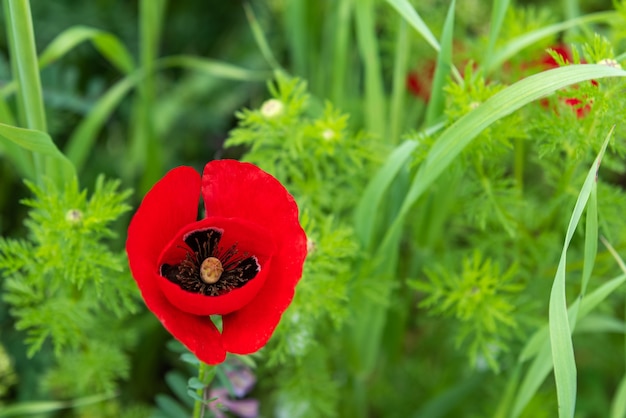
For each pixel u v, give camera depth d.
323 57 0.78
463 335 0.62
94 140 0.90
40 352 0.74
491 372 0.72
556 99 0.58
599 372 0.80
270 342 0.65
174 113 0.90
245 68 0.91
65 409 0.74
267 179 0.49
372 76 0.67
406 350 0.81
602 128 0.56
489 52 0.61
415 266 0.69
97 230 0.58
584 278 0.54
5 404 0.74
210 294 0.51
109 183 0.60
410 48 0.72
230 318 0.49
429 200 0.64
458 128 0.54
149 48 0.73
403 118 0.75
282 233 0.50
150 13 0.72
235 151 0.67
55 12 0.88
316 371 0.67
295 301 0.59
